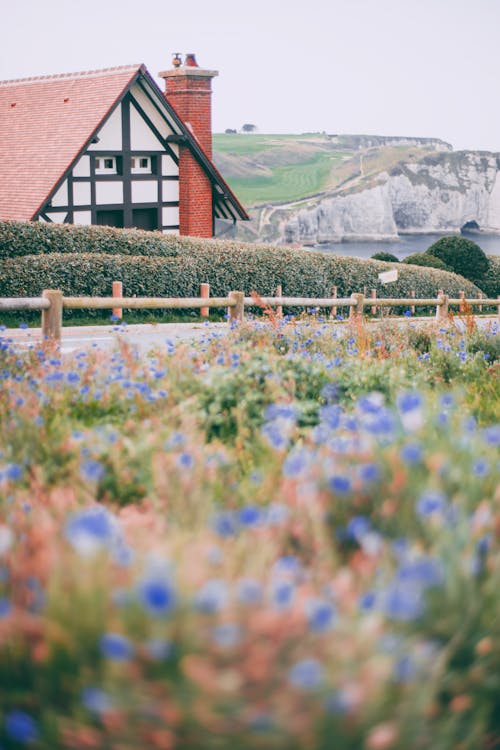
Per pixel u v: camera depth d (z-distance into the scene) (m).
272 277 25.34
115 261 21.39
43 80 33.38
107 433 5.21
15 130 31.72
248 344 8.43
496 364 9.64
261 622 2.61
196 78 33.03
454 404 6.13
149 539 3.42
